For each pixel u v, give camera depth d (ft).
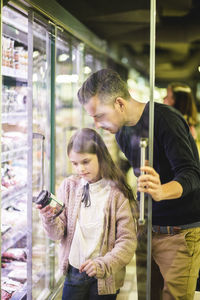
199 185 8.16
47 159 7.70
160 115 8.11
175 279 8.36
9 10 6.97
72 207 7.66
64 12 7.42
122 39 7.31
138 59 7.27
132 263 7.60
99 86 7.40
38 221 7.74
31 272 7.84
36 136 7.58
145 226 7.50
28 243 7.77
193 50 11.22
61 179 7.68
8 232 8.38
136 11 7.22
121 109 7.37
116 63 7.34
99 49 7.38
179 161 8.04
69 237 7.72
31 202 7.68
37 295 7.88
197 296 10.39
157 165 8.28
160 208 8.31
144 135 7.32
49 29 7.52
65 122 7.59
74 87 7.53
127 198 7.48
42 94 7.57
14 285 8.45
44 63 7.52
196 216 8.32
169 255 8.36
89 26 7.34
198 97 11.97
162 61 11.59
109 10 7.34
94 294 7.74
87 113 7.51
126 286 7.66
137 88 7.30
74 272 7.76
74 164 7.62
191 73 11.60
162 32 11.15
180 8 10.83
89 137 7.53
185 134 8.16
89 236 7.64
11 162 9.70
